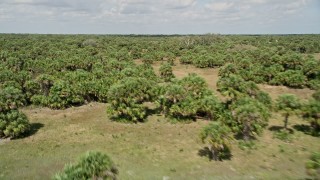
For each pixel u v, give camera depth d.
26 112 71.94
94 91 80.12
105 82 82.75
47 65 103.75
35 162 46.91
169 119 66.88
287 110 58.50
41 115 70.25
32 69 100.69
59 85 76.50
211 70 129.50
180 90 67.31
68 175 32.03
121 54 135.88
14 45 167.50
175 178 42.84
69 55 128.38
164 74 104.88
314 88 91.12
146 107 76.25
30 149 51.72
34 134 58.59
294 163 47.84
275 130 60.84
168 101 69.12
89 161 33.09
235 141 55.31
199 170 45.28
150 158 49.00
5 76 80.38
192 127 63.09
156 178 42.66
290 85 96.19
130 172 44.00
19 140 55.66
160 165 46.66
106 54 143.62
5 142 54.69
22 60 106.81
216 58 137.62
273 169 45.94
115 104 66.12
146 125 64.31
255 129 57.12
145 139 56.84
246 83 73.00
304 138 57.50
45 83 82.38
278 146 53.81
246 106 56.81
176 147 53.41
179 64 145.62
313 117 58.41
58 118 68.44
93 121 66.56
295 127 62.94
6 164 46.03
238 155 50.38
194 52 171.50
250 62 115.31
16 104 61.28
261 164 47.50
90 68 115.50
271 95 87.69
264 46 183.88
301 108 59.38
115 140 56.19
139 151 51.53
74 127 62.72
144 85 74.31
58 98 74.69
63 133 59.34
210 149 49.50
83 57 122.69
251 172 45.00
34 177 42.38
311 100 61.75
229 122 58.84
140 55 163.88
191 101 67.19
